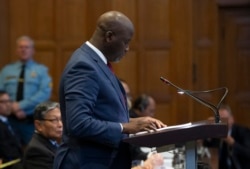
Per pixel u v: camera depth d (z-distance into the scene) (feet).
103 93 20.99
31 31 60.39
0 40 60.23
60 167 21.31
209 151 45.03
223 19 61.16
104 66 21.35
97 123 20.29
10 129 44.19
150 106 46.52
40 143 29.94
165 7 59.62
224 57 61.36
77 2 60.08
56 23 60.23
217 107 22.16
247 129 49.34
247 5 60.44
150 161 25.55
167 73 59.77
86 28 60.03
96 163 20.93
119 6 59.72
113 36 21.21
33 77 53.57
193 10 60.18
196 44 60.29
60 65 60.08
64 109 21.33
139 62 59.88
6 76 54.08
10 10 60.39
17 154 42.47
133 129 20.62
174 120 59.57
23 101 52.65
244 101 61.31
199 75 60.29
